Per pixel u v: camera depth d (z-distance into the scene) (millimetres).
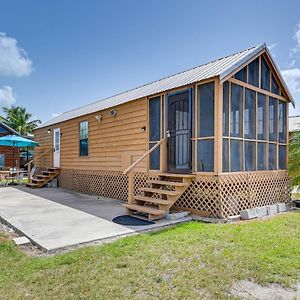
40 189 12750
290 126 13727
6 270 3412
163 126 7738
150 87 9719
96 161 10828
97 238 4766
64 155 13312
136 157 8703
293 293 2852
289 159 9258
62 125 13500
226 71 6391
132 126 8906
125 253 3893
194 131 6836
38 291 2863
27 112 36094
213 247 4145
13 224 5793
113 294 2781
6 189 12727
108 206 8117
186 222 6016
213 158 6430
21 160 25406
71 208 7762
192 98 6898
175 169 7422
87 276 3174
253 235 4816
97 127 10781
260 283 3053
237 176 6797
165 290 2863
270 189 8016
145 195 7270
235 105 6898
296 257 3777
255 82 7633
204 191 6578
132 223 5863
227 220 6148
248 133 7289
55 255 3988
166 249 4043
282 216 6730
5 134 22953
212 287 2939
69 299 2699
